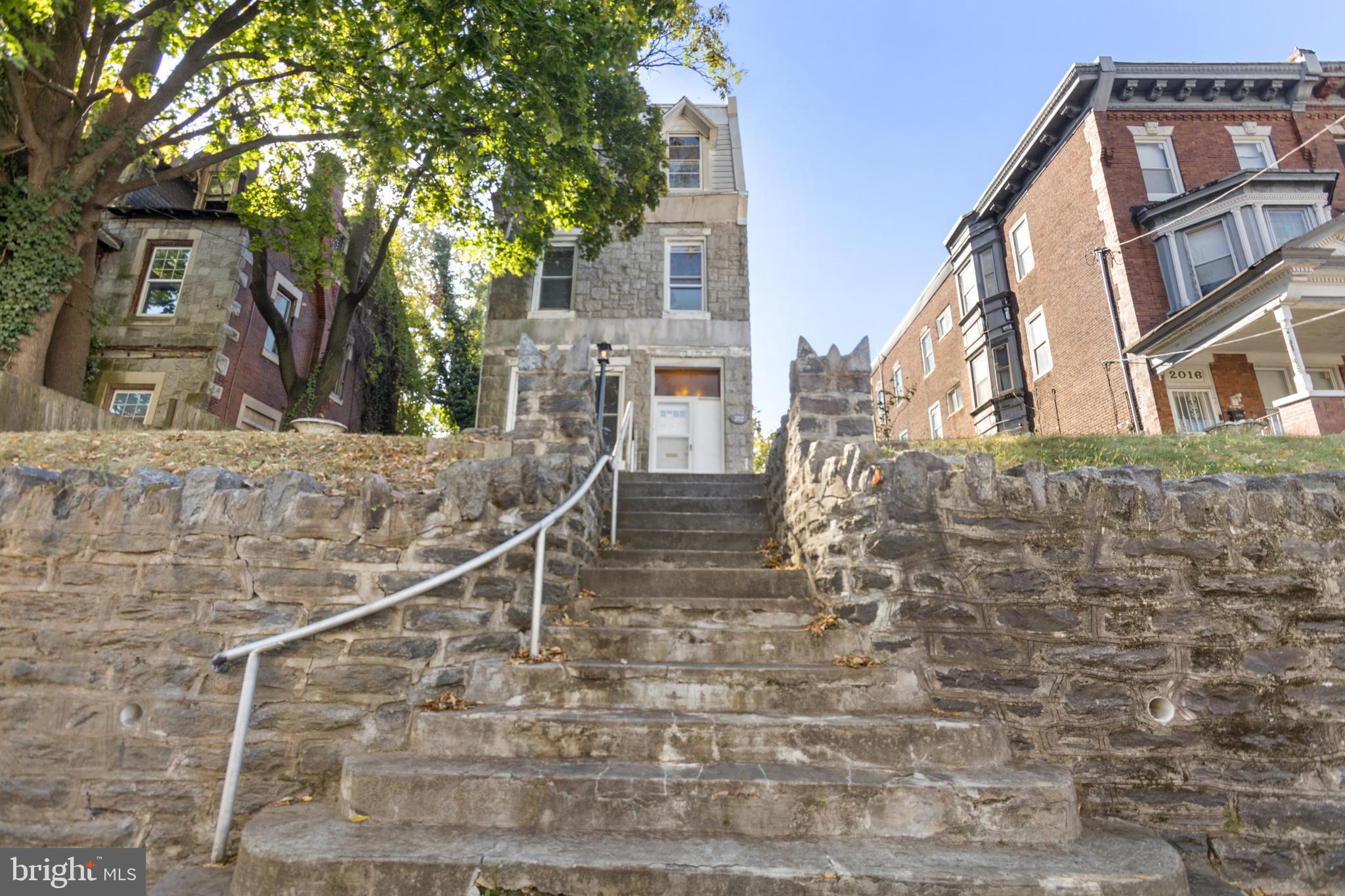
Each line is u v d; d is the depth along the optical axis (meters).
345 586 3.59
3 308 9.62
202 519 3.58
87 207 10.62
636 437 12.77
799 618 4.28
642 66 13.94
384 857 2.49
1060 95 16.11
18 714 3.35
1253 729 3.28
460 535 3.81
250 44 10.45
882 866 2.51
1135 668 3.39
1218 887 2.94
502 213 13.65
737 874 2.45
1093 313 15.51
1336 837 3.12
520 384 5.67
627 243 14.23
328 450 7.27
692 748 3.13
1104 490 3.61
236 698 3.37
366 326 19.98
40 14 7.27
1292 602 3.39
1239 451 7.58
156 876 3.13
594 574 4.81
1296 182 13.76
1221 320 12.85
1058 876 2.46
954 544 3.68
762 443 27.17
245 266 15.86
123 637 3.43
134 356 14.85
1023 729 3.36
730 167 14.96
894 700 3.47
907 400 21.69
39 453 6.41
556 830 2.80
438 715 3.25
